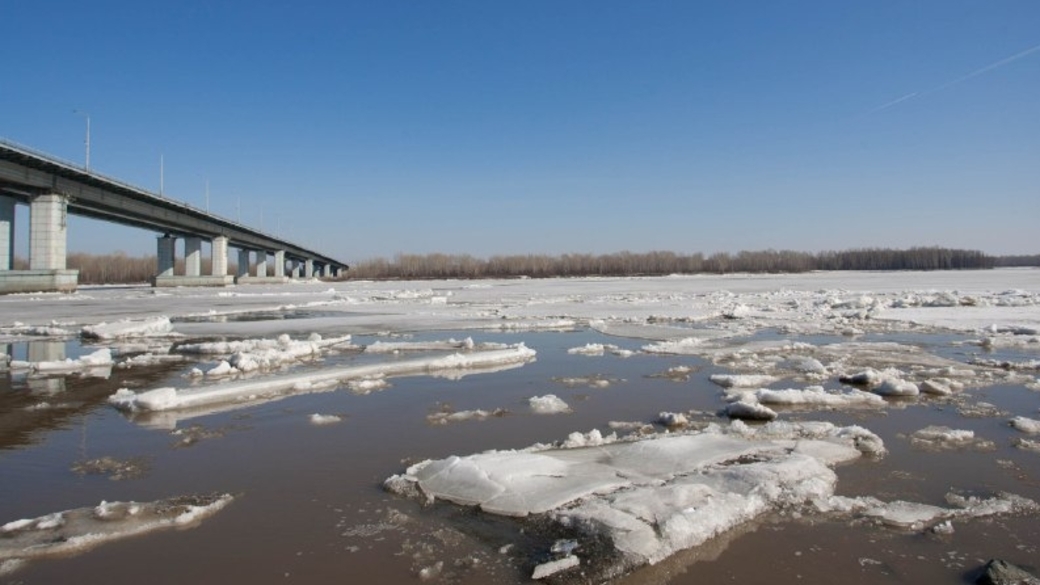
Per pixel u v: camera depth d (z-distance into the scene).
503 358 16.02
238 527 5.73
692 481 6.43
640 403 11.09
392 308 37.16
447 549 5.21
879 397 11.01
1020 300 35.75
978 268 157.38
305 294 57.09
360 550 5.23
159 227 79.88
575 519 5.53
